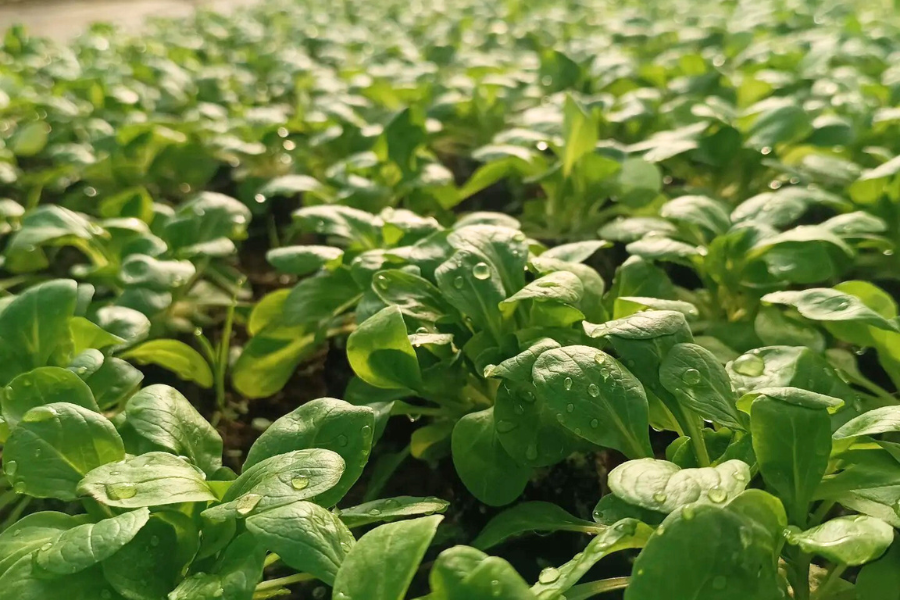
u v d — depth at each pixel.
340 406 0.43
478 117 1.03
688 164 0.87
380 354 0.48
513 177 0.89
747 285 0.58
